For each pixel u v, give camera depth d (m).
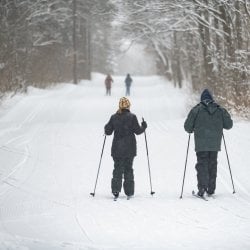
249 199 32.16
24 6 119.38
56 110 94.12
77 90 145.12
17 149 53.56
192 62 122.38
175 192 34.94
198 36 100.81
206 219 27.52
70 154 51.12
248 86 73.50
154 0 96.62
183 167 43.75
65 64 170.25
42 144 57.00
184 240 23.77
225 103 76.31
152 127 70.69
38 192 35.34
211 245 22.83
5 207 31.06
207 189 33.16
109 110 99.44
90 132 66.75
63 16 150.12
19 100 97.44
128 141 33.22
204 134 32.97
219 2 79.44
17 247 21.86
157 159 47.78
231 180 36.38
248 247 22.45
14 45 108.88
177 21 101.19
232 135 57.00
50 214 29.20
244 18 75.31
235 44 78.12
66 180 39.50
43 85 131.38
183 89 144.25
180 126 70.19
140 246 22.81
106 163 46.53
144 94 139.38
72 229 25.92
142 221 27.33
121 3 107.75
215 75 90.44
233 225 26.28
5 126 70.06
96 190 36.06
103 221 27.45
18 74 107.94
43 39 135.62
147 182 38.44
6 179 39.81
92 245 22.81
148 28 114.38
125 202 31.88
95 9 139.75
